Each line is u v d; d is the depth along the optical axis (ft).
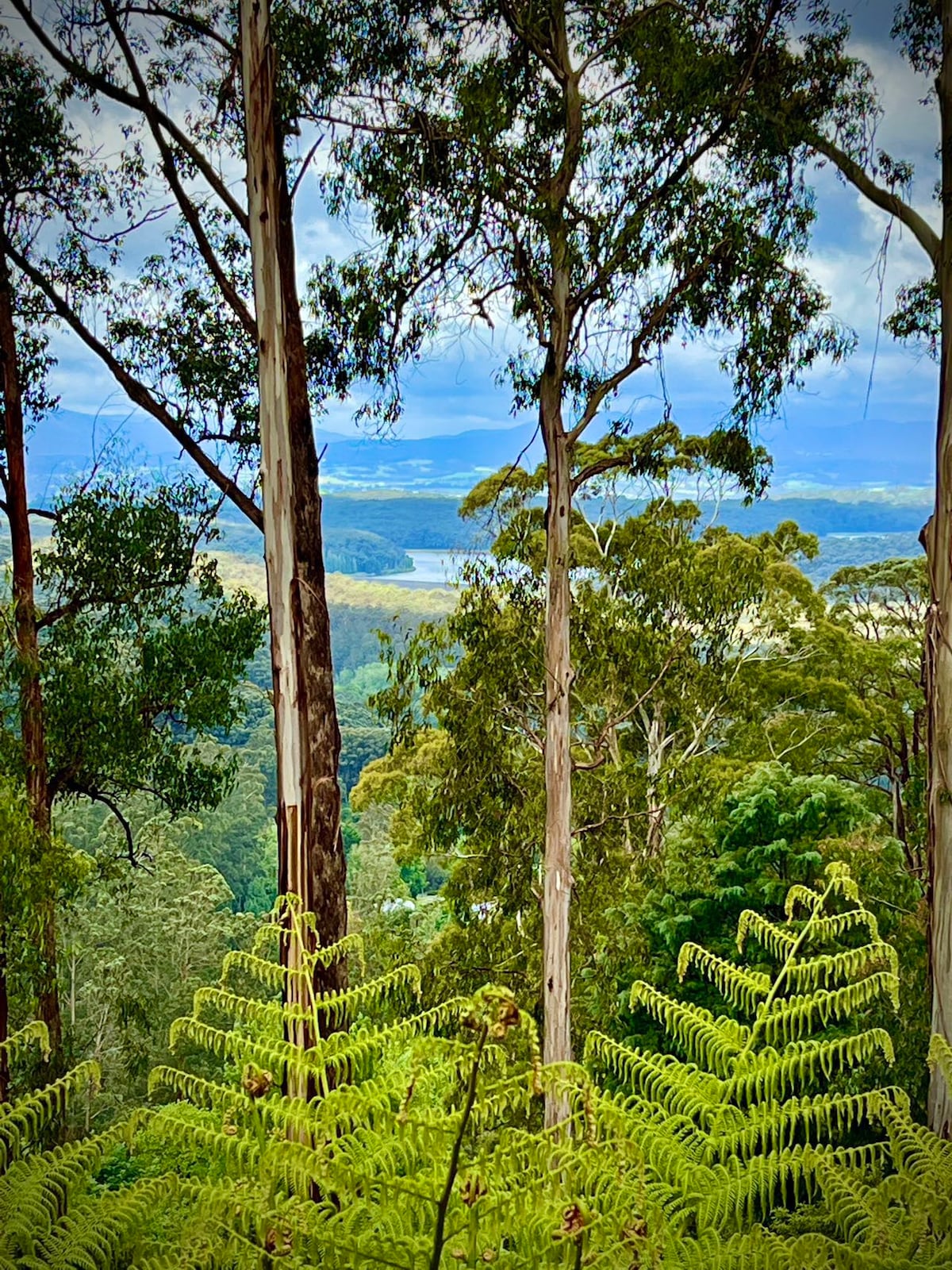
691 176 37.19
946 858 27.61
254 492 43.55
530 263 39.81
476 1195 7.72
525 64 38.86
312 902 29.68
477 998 7.30
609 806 49.37
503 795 47.80
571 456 40.91
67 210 42.78
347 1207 8.76
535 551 46.85
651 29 36.40
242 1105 9.83
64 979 70.85
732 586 50.90
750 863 38.96
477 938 48.78
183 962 74.23
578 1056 46.80
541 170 38.93
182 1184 8.75
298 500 31.45
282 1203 8.49
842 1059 10.05
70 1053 54.13
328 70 35.88
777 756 62.34
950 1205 8.07
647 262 38.11
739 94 35.96
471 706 46.44
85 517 41.68
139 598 44.47
